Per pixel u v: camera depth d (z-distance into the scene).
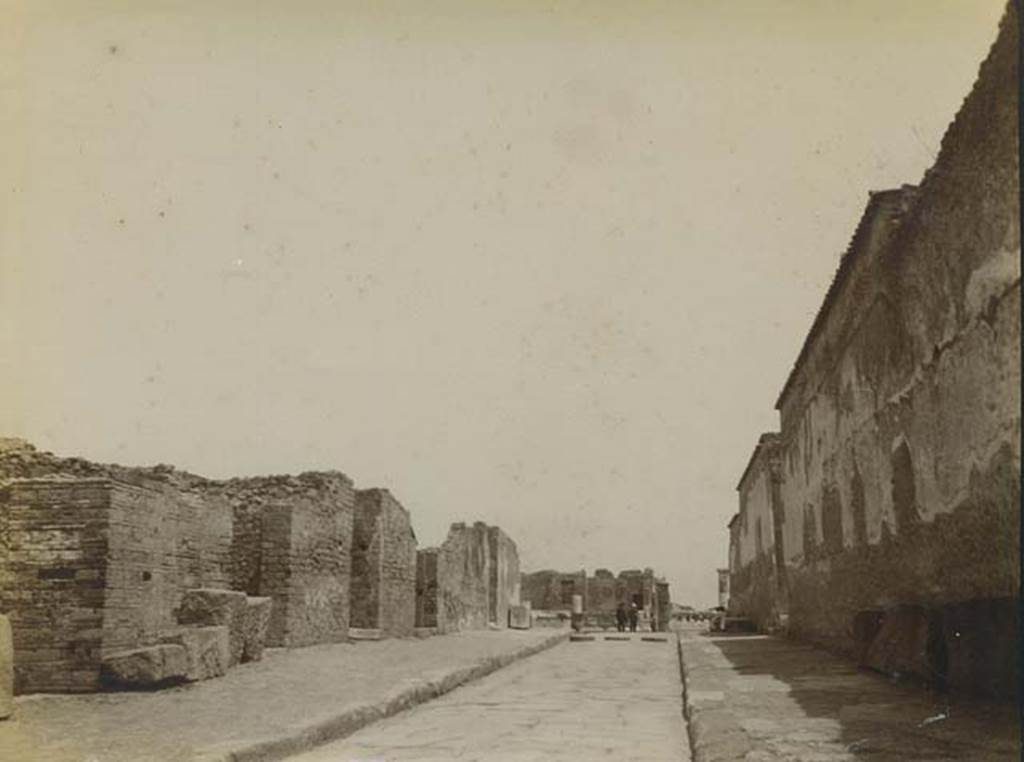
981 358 6.03
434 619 18.83
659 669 12.25
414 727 6.78
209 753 5.13
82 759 5.10
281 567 12.12
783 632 16.97
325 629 13.30
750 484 23.33
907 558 7.90
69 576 8.28
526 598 36.44
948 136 6.52
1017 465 5.49
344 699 7.41
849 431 10.30
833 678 8.08
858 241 9.40
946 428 6.75
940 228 6.77
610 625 33.88
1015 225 5.48
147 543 9.03
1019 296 5.41
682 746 5.79
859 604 9.92
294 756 5.62
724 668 9.70
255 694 7.80
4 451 10.21
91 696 7.72
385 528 15.96
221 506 11.61
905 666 7.18
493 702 8.33
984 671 5.78
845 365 10.47
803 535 14.22
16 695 7.87
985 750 4.40
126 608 8.56
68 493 8.42
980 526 6.07
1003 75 5.59
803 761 4.25
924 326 7.25
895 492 8.26
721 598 36.28
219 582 11.44
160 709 6.97
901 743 4.64
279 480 13.33
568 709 7.77
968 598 6.34
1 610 8.24
